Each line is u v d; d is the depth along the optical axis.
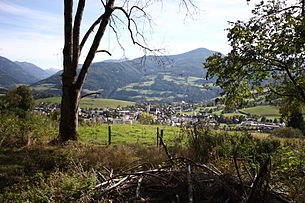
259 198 3.40
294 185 3.69
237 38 7.02
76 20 11.19
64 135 11.25
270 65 7.11
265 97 7.96
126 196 3.96
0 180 5.61
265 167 3.12
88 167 6.39
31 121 13.51
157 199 3.80
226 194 3.72
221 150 6.49
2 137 9.45
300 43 6.08
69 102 11.34
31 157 7.62
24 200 3.96
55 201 3.84
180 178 4.10
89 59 11.38
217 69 7.54
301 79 6.87
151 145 11.92
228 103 7.92
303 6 6.77
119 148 8.79
